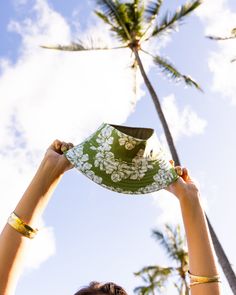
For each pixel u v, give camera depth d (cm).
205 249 147
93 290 159
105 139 151
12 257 126
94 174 147
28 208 131
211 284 141
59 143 148
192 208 154
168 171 156
